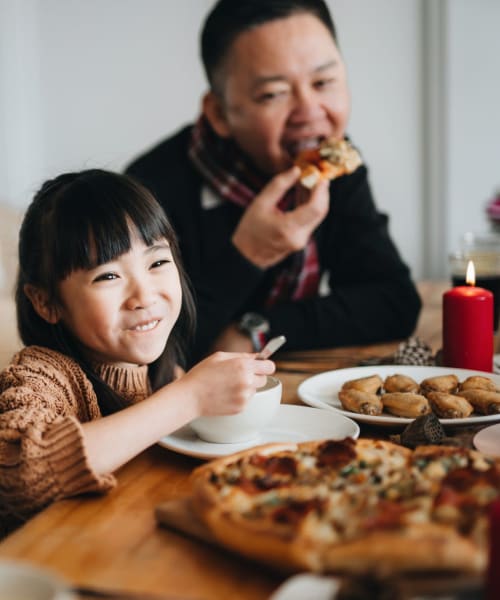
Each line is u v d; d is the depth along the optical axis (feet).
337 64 5.94
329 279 6.85
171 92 12.83
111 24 12.89
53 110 13.37
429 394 3.58
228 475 2.43
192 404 3.04
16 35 13.01
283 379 4.45
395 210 11.60
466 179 11.23
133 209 3.57
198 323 5.33
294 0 5.80
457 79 11.02
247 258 5.51
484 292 4.36
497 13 10.79
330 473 2.41
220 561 2.19
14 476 2.72
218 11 6.00
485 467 2.40
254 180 6.49
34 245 3.63
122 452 2.84
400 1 11.13
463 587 1.72
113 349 3.53
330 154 5.55
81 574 2.11
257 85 5.85
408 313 5.84
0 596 1.74
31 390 3.10
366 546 1.82
